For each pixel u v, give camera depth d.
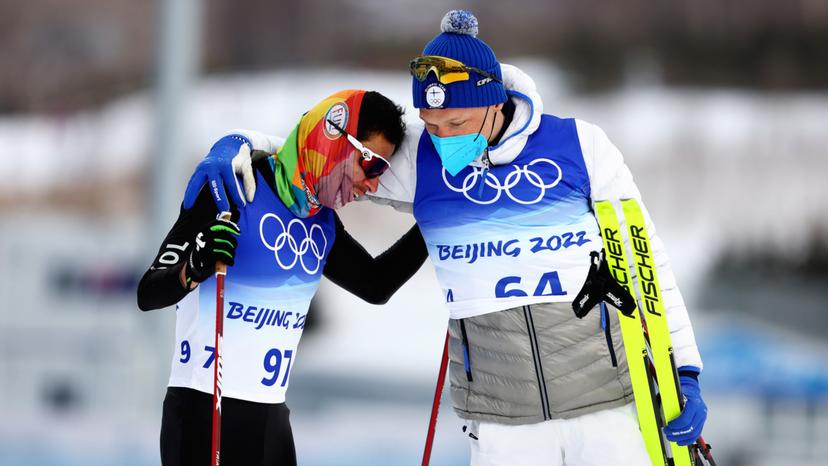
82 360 31.03
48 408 30.62
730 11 113.00
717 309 57.84
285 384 11.03
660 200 76.75
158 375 29.42
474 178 11.17
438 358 40.09
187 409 10.62
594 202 11.32
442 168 11.26
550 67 108.75
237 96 94.50
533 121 11.10
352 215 71.12
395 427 26.59
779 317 56.84
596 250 11.20
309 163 10.77
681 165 81.62
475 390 11.24
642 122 90.81
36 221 71.06
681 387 11.16
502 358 11.05
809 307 58.84
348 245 11.83
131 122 94.06
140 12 115.62
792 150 84.50
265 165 11.02
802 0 112.94
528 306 10.98
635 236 11.21
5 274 32.09
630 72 104.81
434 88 10.71
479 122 10.91
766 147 85.12
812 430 27.53
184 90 29.77
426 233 11.39
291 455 11.05
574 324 10.99
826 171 79.19
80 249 33.09
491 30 117.50
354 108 10.91
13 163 87.06
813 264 66.62
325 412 32.12
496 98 10.89
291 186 10.84
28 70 108.25
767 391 29.17
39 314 31.77
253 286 10.69
